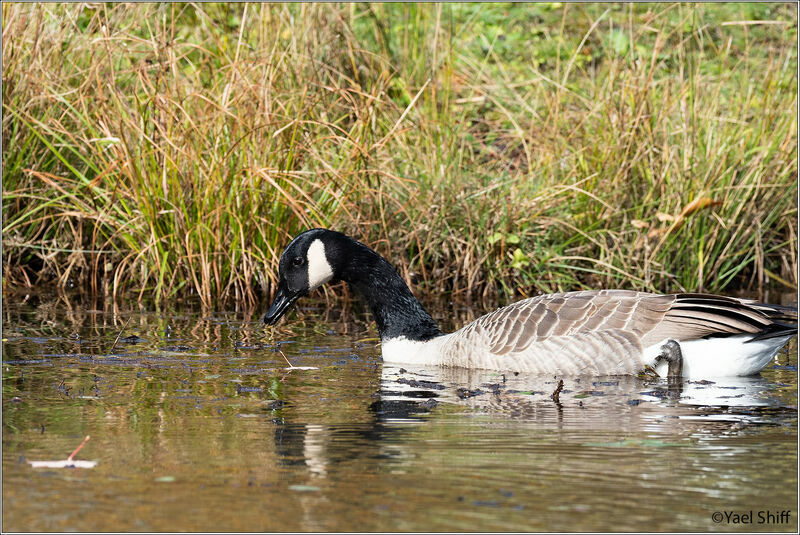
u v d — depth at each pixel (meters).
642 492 6.75
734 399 9.38
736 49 21.44
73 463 7.31
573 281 15.73
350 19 18.81
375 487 6.85
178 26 19.25
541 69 21.50
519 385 10.02
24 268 16.20
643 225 15.09
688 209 14.72
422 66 19.05
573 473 7.14
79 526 6.19
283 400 9.30
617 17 22.97
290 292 12.09
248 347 11.84
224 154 15.01
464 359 11.03
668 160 16.06
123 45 16.11
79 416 8.62
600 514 6.37
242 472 7.16
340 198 14.72
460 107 18.84
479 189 16.48
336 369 10.81
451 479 7.00
